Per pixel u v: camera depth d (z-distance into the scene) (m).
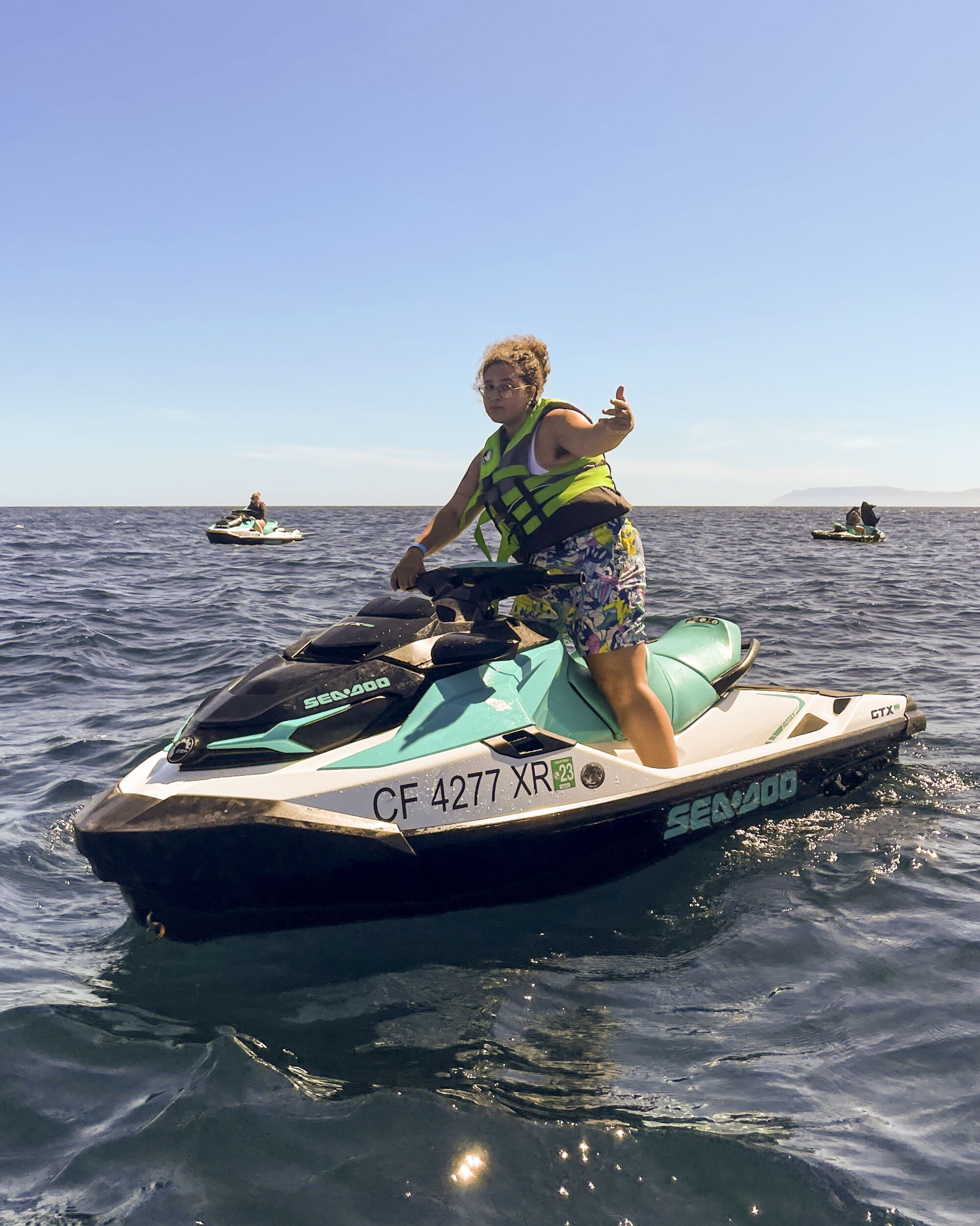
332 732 2.71
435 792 2.73
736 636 4.14
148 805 2.50
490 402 3.25
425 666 2.88
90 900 3.05
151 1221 1.65
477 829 2.75
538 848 2.88
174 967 2.56
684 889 3.07
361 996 2.40
